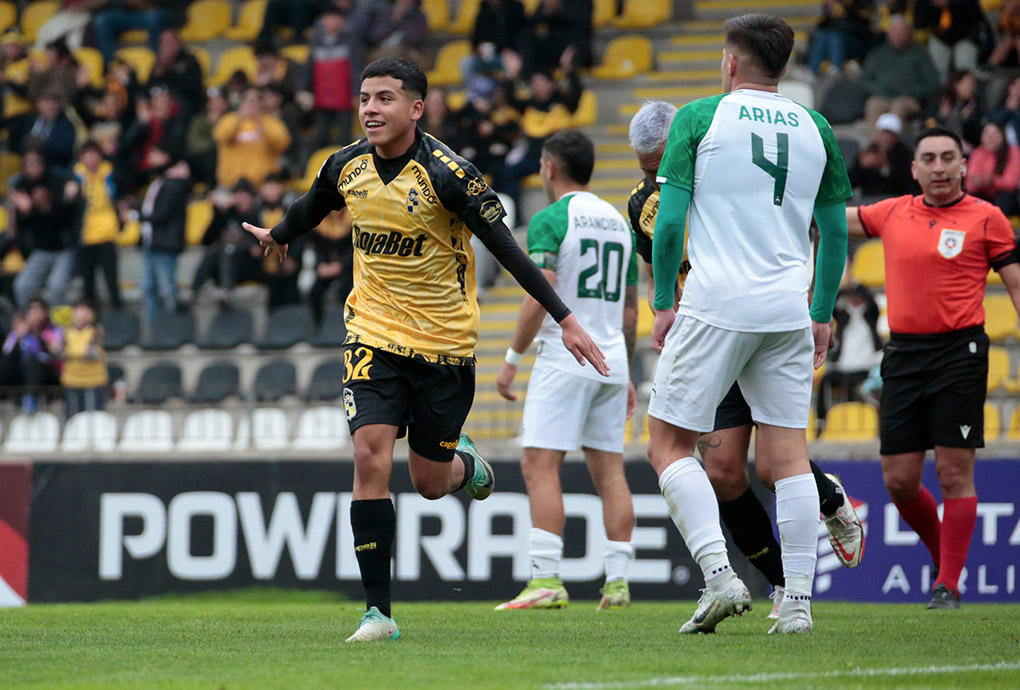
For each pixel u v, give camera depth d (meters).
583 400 21.08
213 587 32.38
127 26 57.53
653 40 54.88
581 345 13.61
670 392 13.98
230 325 45.19
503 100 47.81
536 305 20.67
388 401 13.90
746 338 13.69
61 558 33.12
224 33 58.84
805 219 14.02
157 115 49.72
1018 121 41.28
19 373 40.19
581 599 30.42
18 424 37.59
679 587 29.98
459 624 17.02
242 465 32.47
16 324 40.59
